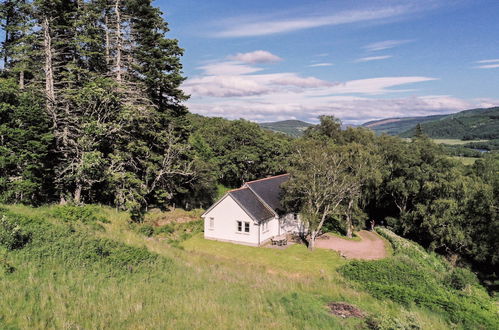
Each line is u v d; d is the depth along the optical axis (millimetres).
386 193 49219
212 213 35844
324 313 12891
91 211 25375
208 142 61469
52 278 12195
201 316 11422
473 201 39031
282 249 33406
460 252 40906
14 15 29375
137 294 12648
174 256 20641
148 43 35562
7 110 25234
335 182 33844
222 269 19812
